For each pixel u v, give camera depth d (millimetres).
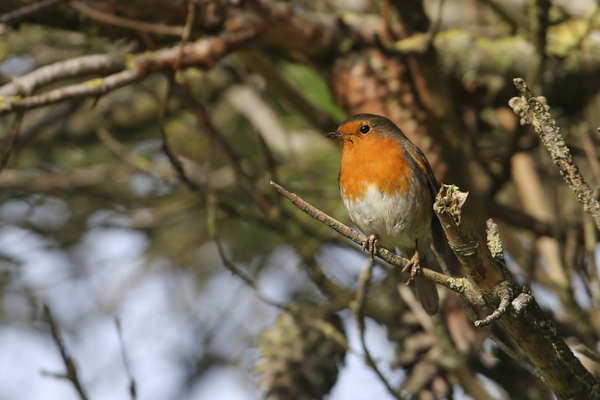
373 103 9023
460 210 4848
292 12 8945
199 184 10078
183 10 8516
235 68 12391
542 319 5043
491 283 5055
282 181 10695
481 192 10078
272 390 8570
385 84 9023
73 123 13867
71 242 12680
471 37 10133
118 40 9172
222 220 12328
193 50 8344
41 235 12289
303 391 8531
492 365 8430
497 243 5043
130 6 8297
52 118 12086
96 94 7586
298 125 11656
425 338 8500
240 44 8594
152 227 12250
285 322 8891
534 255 8578
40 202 11711
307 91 10383
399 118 8922
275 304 7871
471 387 7523
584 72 10039
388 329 8656
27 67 12367
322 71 9508
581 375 5223
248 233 12445
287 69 11102
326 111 10289
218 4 8570
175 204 11836
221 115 12914
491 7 10945
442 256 8398
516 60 9945
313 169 10773
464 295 5203
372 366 6863
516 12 11031
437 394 8234
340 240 9484
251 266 12508
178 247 13016
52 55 12336
